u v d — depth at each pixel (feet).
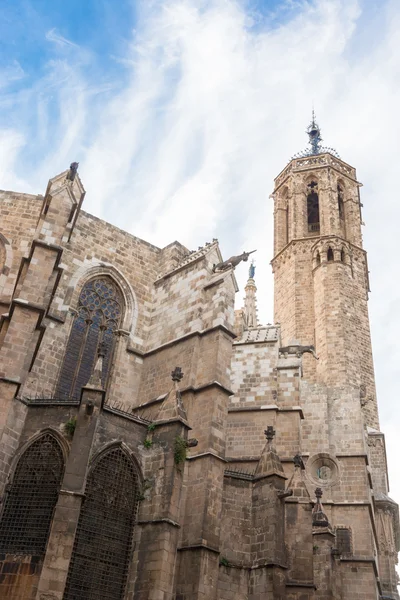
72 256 116.06
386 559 155.02
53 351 105.09
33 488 76.48
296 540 95.96
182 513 85.35
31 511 74.90
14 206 116.16
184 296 114.01
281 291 214.90
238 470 109.70
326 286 198.39
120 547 77.77
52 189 109.09
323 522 108.17
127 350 113.91
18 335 85.35
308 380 182.80
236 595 86.12
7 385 80.64
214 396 93.81
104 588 74.59
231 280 108.88
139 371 113.39
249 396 119.65
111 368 112.06
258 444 113.39
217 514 84.89
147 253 128.47
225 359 100.01
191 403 96.48
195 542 81.35
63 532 69.82
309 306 201.46
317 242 212.02
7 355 83.20
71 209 102.01
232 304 106.73
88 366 109.70
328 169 235.81
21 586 69.31
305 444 136.36
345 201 236.43
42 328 89.51
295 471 103.09
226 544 89.30
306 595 91.09
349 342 185.06
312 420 138.92
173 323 112.98
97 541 76.07
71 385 105.81
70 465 74.38
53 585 66.59
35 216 115.34
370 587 117.80
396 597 150.30
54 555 68.23
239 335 149.69
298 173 238.89
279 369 123.95
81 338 111.45
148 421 86.63
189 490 86.99
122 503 80.02
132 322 117.50
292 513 98.32
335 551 106.11
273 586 84.74
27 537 73.00
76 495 72.33
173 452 82.07
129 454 82.89
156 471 82.23
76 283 113.70
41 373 101.91
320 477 132.77
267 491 92.53
